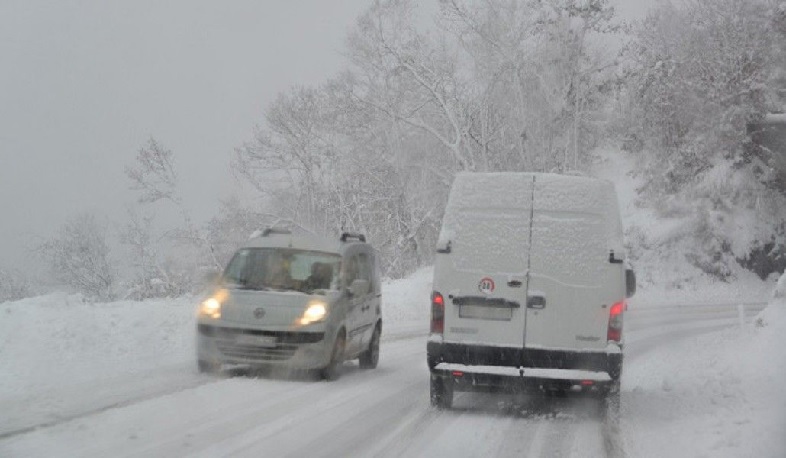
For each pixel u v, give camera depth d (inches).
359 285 533.0
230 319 482.6
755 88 1911.9
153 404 391.2
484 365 401.7
